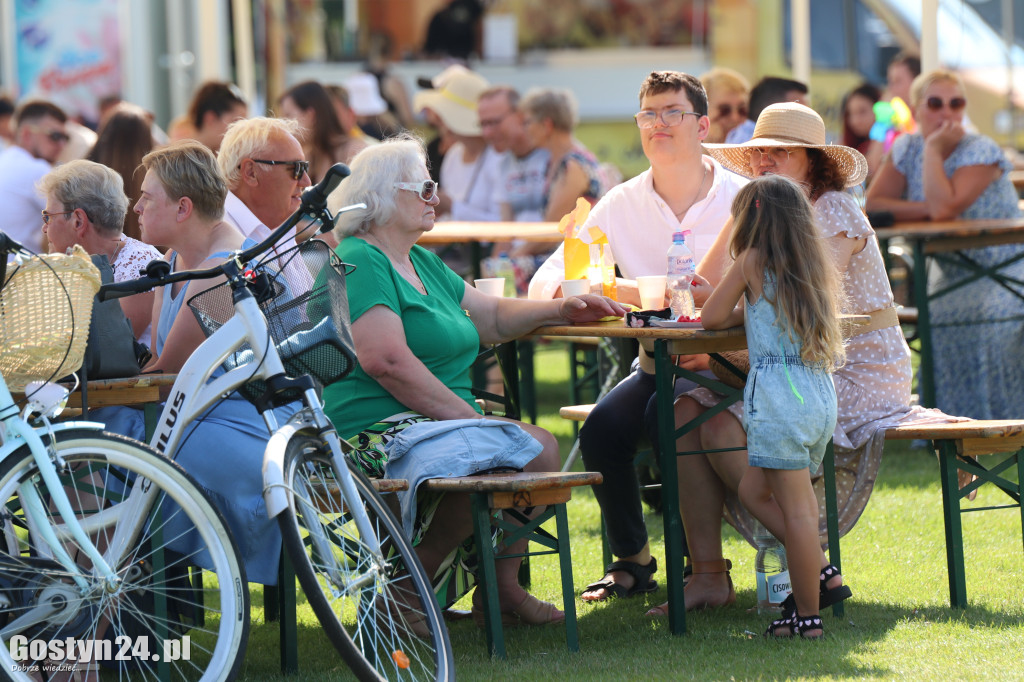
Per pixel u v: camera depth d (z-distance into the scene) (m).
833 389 11.98
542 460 12.83
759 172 14.32
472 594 14.77
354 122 27.20
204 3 33.31
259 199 14.62
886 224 21.45
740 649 11.76
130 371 11.09
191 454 11.25
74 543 10.13
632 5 41.34
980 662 10.93
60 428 9.70
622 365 17.55
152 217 12.28
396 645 11.42
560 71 40.28
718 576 13.59
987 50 36.66
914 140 23.52
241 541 11.24
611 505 14.24
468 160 30.97
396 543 10.84
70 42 35.06
